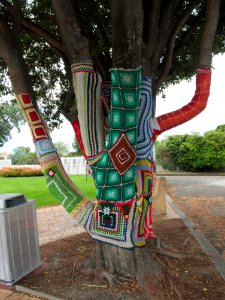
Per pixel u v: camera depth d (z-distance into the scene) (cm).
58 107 695
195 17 534
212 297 335
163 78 461
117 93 306
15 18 376
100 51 480
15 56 366
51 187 379
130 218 349
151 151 368
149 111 360
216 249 493
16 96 377
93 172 359
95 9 479
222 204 884
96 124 345
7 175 1705
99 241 366
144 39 394
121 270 369
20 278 382
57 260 438
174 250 457
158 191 746
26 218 398
